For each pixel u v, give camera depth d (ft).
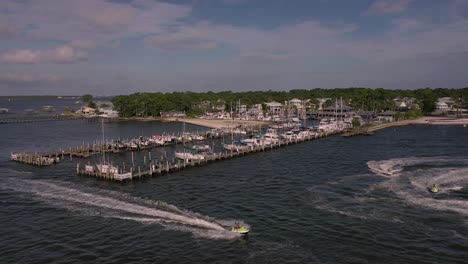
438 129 579.89
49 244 156.87
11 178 278.26
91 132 599.98
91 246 154.10
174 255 145.18
